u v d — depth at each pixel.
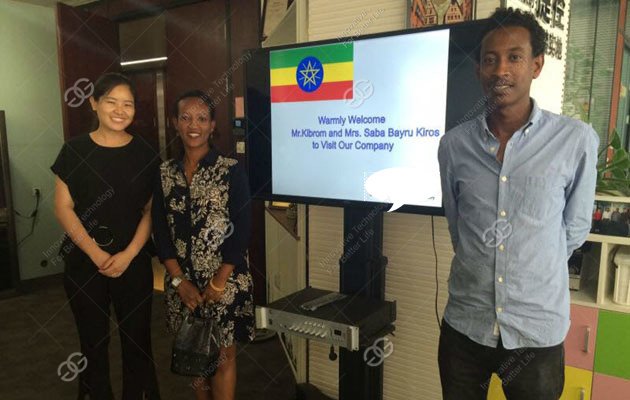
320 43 2.00
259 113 2.22
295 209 2.84
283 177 2.20
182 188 1.99
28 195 4.45
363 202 1.97
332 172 2.05
